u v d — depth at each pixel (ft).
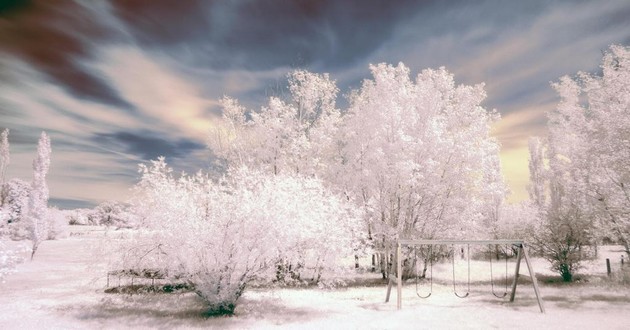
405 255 62.59
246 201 38.88
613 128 49.34
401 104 64.95
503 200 97.71
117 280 55.21
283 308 42.34
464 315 38.65
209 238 37.65
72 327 33.88
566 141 67.62
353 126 67.56
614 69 56.75
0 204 133.18
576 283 58.80
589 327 32.19
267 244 37.60
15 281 61.41
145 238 40.11
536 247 64.75
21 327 33.88
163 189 39.99
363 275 74.18
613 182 50.78
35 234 92.53
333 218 47.21
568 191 64.08
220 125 72.43
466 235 63.31
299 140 67.97
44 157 111.86
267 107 74.49
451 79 64.95
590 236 59.72
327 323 35.55
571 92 69.97
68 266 81.15
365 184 62.75
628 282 54.75
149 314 38.88
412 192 60.08
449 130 66.49
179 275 39.91
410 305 44.68
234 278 38.91
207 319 36.94
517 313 39.04
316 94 73.10
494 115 63.31
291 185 44.52
